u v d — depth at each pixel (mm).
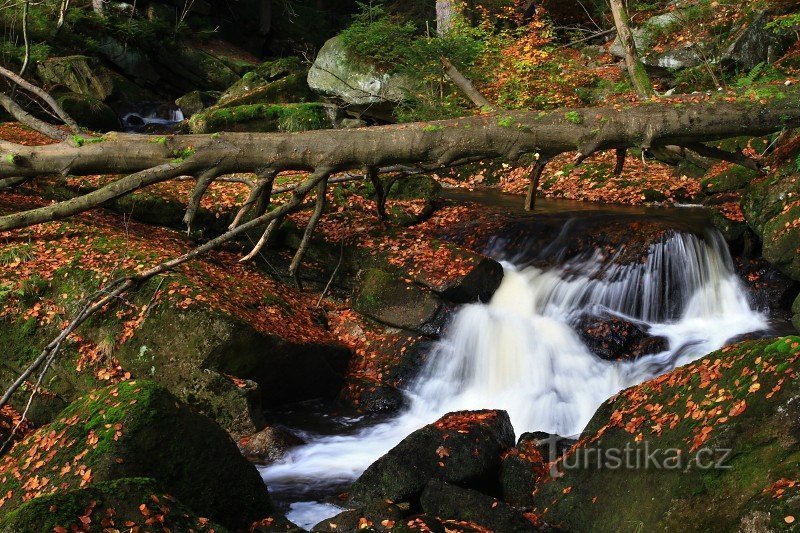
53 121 16297
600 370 7906
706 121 6664
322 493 6062
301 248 7527
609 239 9109
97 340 7352
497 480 5852
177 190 10375
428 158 6898
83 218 9297
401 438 7223
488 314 8391
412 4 20781
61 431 5500
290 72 19172
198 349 7117
